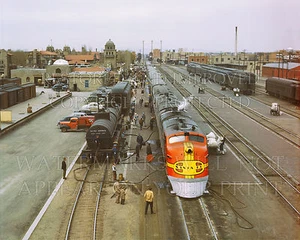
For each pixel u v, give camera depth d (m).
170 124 20.70
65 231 14.76
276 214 16.20
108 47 107.69
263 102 51.78
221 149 25.84
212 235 14.32
